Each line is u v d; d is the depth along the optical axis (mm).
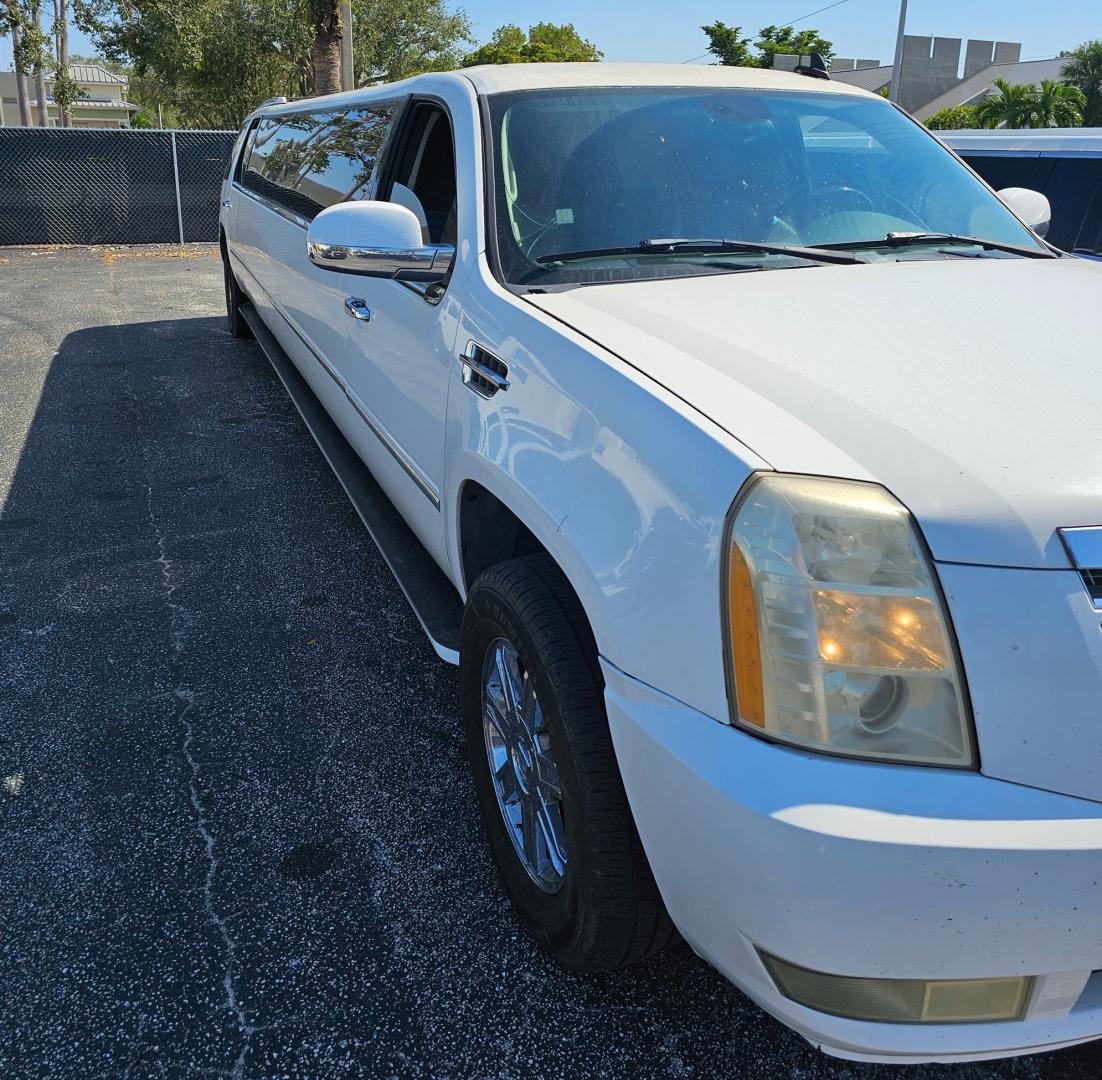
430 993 2148
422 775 2893
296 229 4777
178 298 10531
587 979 2189
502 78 3068
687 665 1612
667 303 2258
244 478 5301
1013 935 1438
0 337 8477
